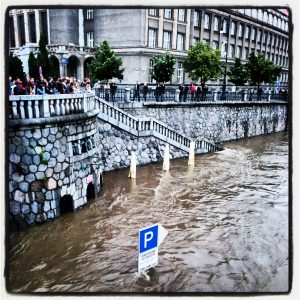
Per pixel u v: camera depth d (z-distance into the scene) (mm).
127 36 28875
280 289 7410
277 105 33875
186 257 8828
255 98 31578
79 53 28594
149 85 28812
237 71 33344
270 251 9328
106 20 29969
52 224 10375
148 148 18766
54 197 10500
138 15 28047
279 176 17281
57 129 10461
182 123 22734
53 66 25062
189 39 33781
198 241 9797
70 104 11133
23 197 9695
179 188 14797
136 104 19547
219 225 11016
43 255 8695
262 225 11086
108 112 16500
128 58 29109
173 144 20219
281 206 12898
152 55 29453
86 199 12281
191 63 27562
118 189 14336
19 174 9547
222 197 13844
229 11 37719
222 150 24062
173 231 10398
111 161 16859
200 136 24469
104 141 16406
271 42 48594
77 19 31891
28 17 33219
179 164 19234
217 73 27656
